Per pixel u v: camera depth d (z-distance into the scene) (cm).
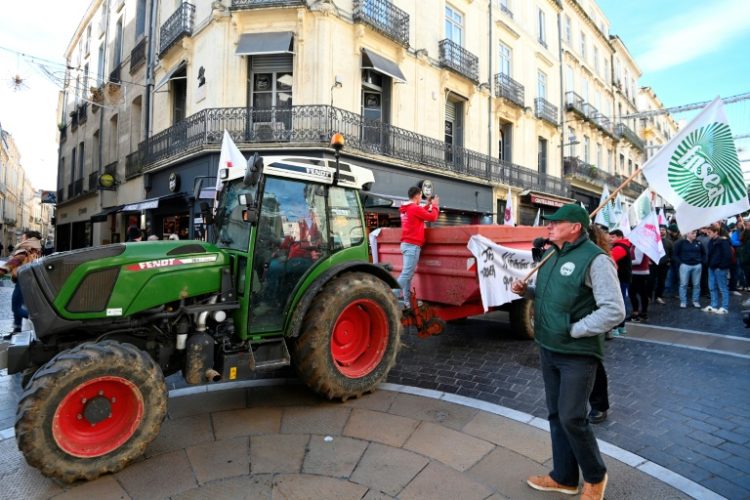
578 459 246
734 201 368
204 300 366
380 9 1257
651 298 1034
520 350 594
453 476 286
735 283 1138
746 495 267
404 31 1323
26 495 268
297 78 1134
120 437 291
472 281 502
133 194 1580
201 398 423
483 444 329
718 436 343
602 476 246
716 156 379
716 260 845
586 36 2706
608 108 3025
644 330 710
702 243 930
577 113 2391
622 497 264
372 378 421
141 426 296
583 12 2580
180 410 393
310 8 1127
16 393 445
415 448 323
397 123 1317
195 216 1188
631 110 3509
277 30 1141
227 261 382
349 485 275
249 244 384
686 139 388
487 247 502
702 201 379
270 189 405
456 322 776
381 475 287
